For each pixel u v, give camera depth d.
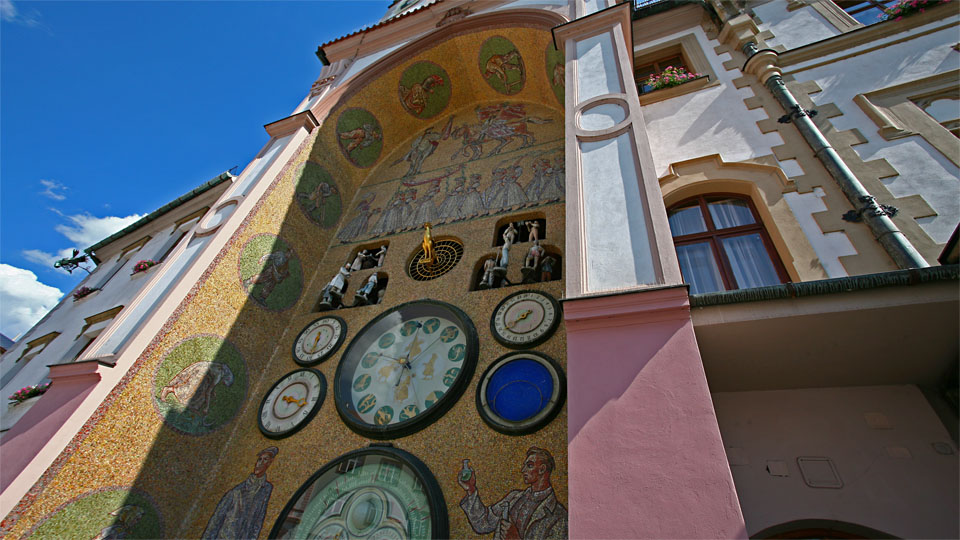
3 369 12.28
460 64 11.92
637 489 2.79
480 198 9.23
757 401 4.24
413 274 8.48
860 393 4.06
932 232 4.63
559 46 8.02
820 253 4.83
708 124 6.90
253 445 6.47
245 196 8.35
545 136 10.10
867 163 5.51
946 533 3.31
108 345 6.18
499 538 4.46
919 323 3.36
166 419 6.01
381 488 5.26
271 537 5.20
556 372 5.43
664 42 9.05
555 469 4.76
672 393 3.17
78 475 5.02
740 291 3.59
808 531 3.65
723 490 2.63
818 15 8.02
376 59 12.28
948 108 5.79
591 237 4.51
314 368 7.20
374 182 11.45
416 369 6.67
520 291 6.72
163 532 5.53
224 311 7.23
